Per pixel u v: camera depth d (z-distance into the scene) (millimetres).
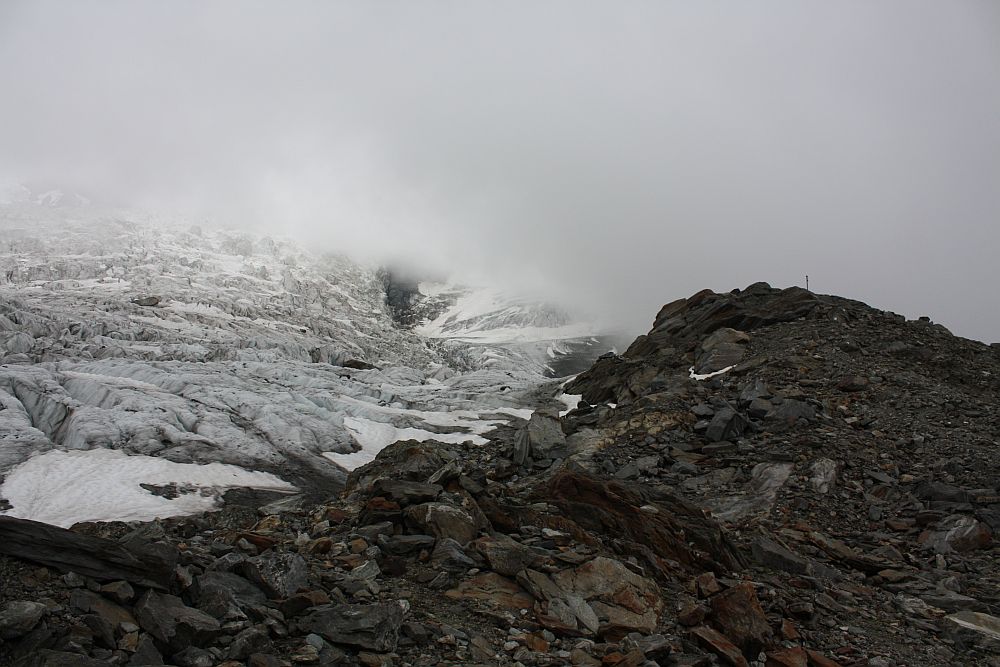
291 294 175875
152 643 7992
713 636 10547
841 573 15492
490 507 15422
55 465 26922
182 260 175250
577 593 11781
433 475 16641
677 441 27859
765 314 43281
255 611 9172
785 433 26234
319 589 10547
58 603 8156
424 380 83375
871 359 32938
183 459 30828
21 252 157750
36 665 6848
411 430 46812
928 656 11250
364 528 14023
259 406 43844
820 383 30703
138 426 33469
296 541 13672
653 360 42688
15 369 43094
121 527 20047
